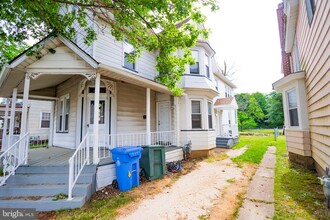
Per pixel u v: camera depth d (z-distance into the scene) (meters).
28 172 4.56
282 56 10.43
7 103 8.37
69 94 8.11
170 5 4.70
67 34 5.13
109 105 7.61
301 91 6.30
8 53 11.13
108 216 3.33
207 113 9.33
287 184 4.76
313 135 5.65
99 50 7.12
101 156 5.87
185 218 3.24
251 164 7.29
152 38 5.78
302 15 5.89
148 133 6.92
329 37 3.44
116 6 4.55
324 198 3.83
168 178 5.66
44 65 5.06
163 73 6.52
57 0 4.36
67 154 6.28
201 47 9.66
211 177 5.70
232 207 3.60
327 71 3.78
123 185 4.61
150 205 3.78
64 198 3.78
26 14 4.54
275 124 33.75
